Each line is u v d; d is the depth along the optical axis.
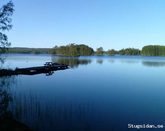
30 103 29.00
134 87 45.59
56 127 20.80
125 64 121.00
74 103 30.31
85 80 54.88
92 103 30.73
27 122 21.61
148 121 23.28
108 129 20.89
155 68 97.00
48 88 42.06
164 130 20.83
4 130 17.77
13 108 26.08
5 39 45.28
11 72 59.53
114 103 31.00
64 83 49.03
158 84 50.34
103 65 110.06
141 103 31.33
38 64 103.38
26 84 46.25
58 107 27.83
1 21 44.44
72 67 94.12
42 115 24.02
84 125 21.69
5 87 42.19
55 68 79.06
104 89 42.47
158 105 30.19
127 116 25.03
